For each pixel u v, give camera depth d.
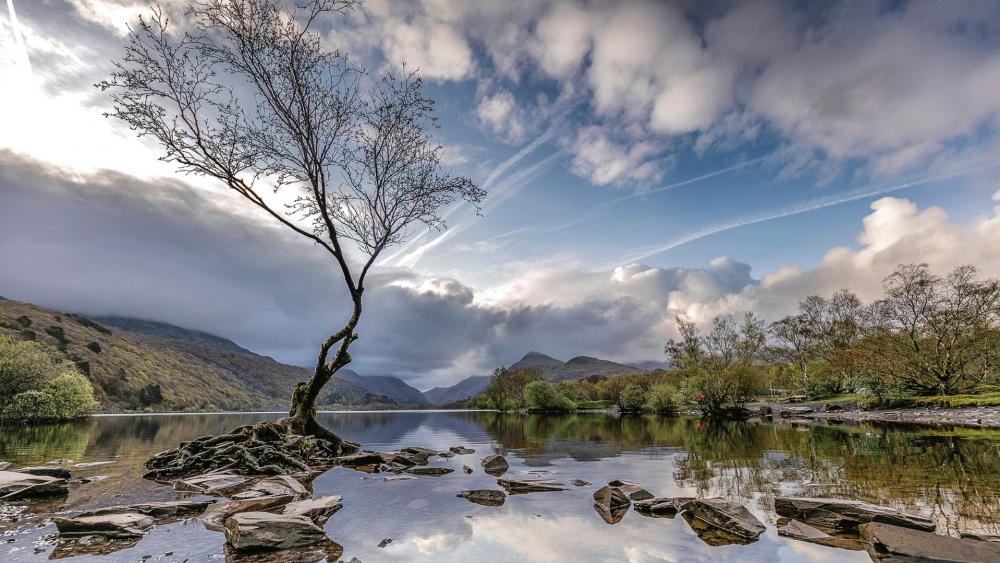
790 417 53.28
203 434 33.09
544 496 10.52
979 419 36.41
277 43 18.70
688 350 66.62
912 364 58.09
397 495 10.65
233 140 18.94
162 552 6.36
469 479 13.20
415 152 22.64
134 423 51.06
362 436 32.22
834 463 15.17
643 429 37.84
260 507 9.00
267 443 17.48
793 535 7.18
